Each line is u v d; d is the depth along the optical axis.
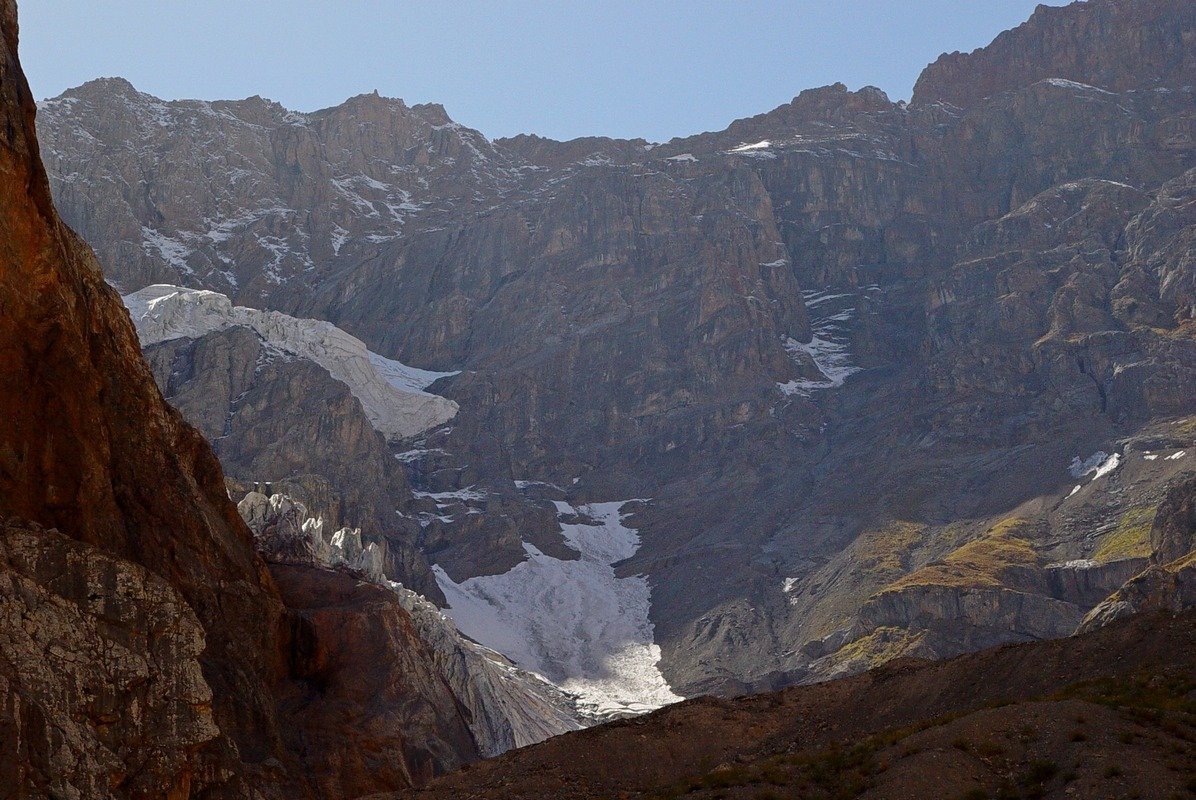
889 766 56.03
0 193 79.19
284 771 89.69
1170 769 49.47
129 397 96.12
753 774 62.38
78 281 89.75
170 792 62.44
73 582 62.59
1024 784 51.41
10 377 79.38
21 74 83.94
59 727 58.22
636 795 68.00
